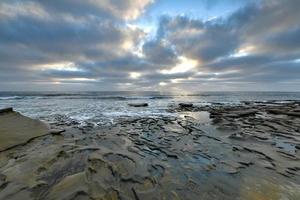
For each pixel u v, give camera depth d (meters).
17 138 6.46
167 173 4.23
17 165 4.17
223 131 8.98
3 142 5.94
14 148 5.78
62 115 14.46
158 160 5.06
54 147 5.47
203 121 12.23
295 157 5.39
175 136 7.97
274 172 4.38
